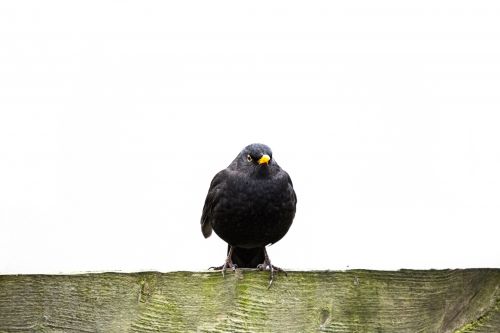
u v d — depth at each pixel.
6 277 4.64
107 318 4.69
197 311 4.77
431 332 4.91
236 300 4.82
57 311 4.65
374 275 4.92
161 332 4.73
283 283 4.87
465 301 4.94
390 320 4.89
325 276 4.90
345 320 4.88
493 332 4.90
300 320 4.85
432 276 4.95
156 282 4.76
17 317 4.63
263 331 4.81
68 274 4.68
